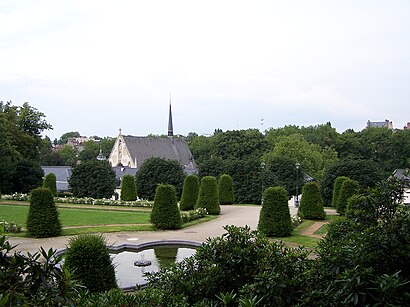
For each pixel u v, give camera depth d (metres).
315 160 47.09
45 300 2.42
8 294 2.17
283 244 5.37
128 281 11.06
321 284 4.19
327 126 65.75
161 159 36.62
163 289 5.05
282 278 4.39
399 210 4.59
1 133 35.56
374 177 26.11
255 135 54.72
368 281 3.72
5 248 2.54
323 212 21.62
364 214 4.73
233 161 35.53
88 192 35.19
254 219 22.62
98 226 19.86
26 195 31.81
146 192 35.47
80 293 4.02
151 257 14.38
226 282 5.21
